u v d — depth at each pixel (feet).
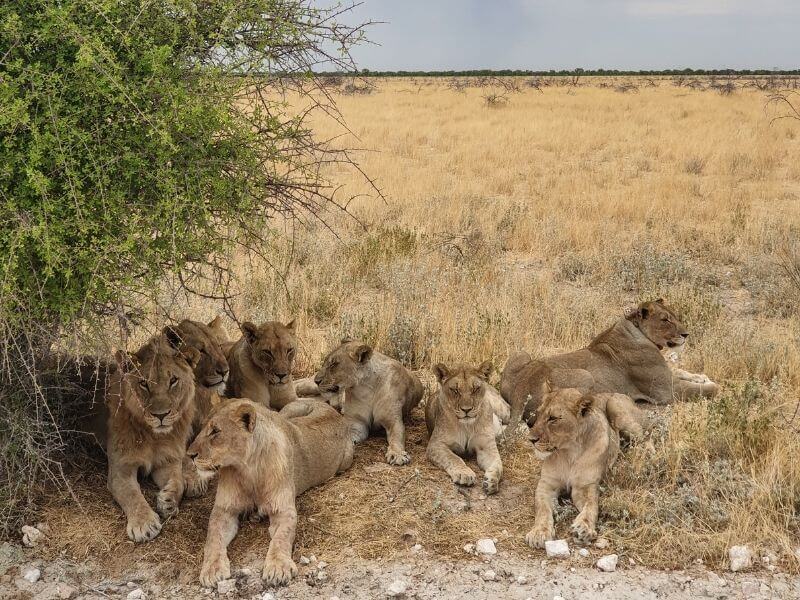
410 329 29.19
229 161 17.54
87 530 17.84
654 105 139.03
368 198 54.39
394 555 17.20
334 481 20.45
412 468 21.13
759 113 117.60
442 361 28.40
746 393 23.09
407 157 81.00
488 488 19.70
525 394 24.27
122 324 17.30
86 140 16.12
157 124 16.07
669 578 16.43
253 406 17.98
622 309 34.63
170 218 16.75
